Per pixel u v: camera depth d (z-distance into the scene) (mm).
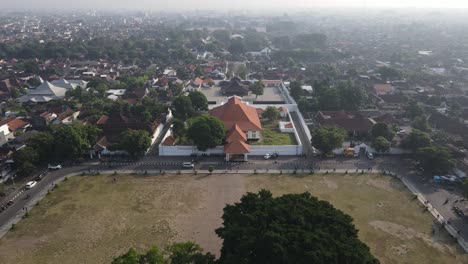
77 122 140125
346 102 157750
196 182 98250
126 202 88125
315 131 119125
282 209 60281
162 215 82500
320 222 58594
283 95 192000
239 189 94500
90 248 71438
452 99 170125
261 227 57156
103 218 81375
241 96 190625
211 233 75875
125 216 82125
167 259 60469
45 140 109375
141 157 114938
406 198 89500
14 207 86312
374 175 101938
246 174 103000
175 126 127938
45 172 103938
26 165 100250
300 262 49875
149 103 154625
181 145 120875
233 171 104812
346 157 114125
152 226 78312
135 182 98375
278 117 153875
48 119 142375
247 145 113562
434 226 78062
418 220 80250
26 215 82125
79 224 79188
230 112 131625
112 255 69312
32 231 77000
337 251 51469
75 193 92562
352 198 89562
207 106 155250
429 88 195875
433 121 142625
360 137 131000
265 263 51719
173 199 89438
